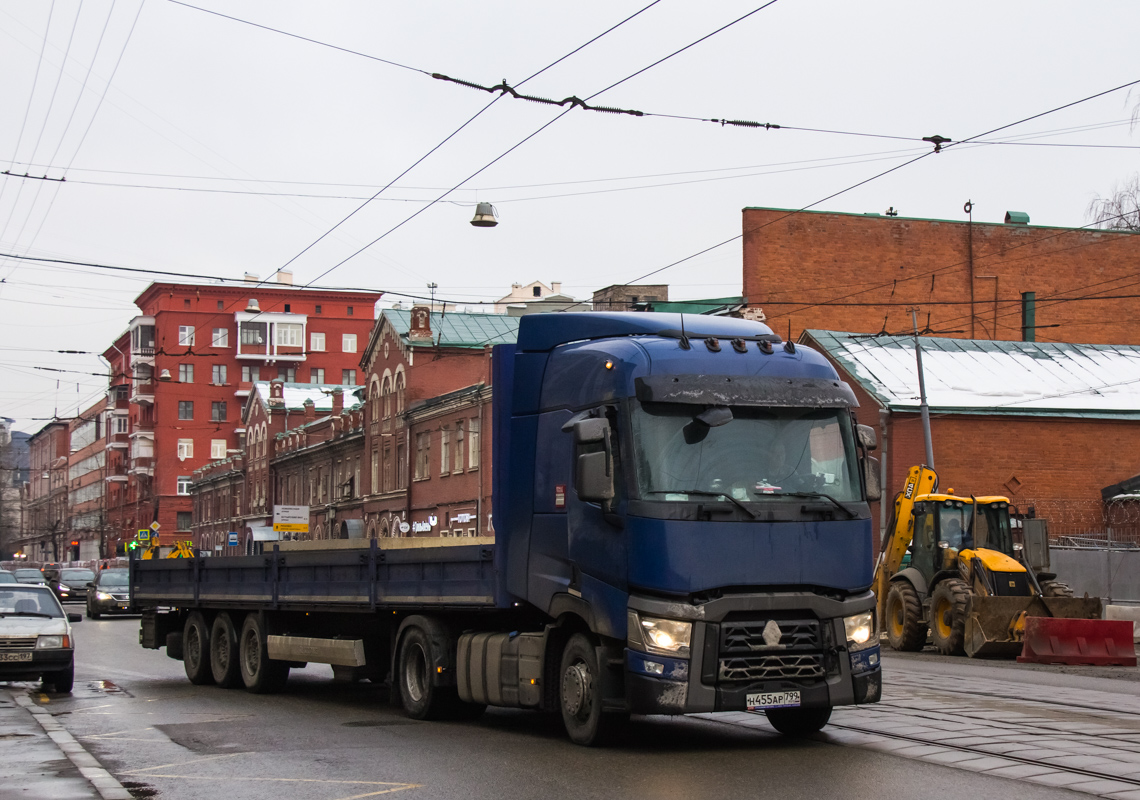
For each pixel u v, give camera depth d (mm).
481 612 12914
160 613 21672
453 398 49688
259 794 9273
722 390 10914
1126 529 36906
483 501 46688
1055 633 21484
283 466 77562
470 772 9992
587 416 11328
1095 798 8445
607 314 12109
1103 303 52250
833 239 49219
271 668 17766
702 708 10281
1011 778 9188
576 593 11281
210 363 103438
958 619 23359
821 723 11758
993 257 51000
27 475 175125
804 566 10758
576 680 11336
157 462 101500
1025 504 37812
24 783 9523
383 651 15602
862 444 11414
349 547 15516
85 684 19984
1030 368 41406
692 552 10414
